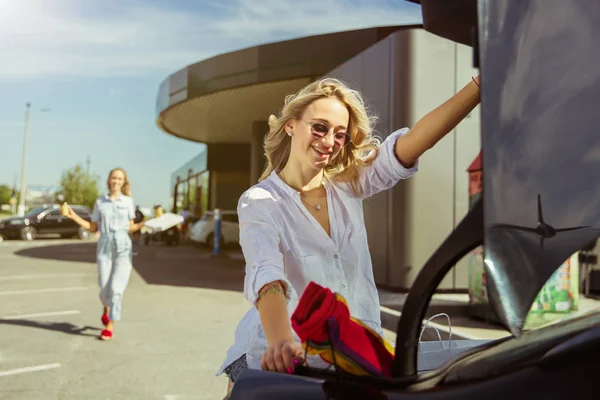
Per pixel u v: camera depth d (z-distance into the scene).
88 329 6.79
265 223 1.65
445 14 1.24
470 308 7.04
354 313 1.76
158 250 21.97
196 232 23.44
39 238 29.38
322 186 1.83
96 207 6.33
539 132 0.91
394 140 1.78
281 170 1.91
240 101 20.23
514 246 0.90
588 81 0.89
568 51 0.91
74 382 4.65
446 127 1.66
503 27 0.94
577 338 0.99
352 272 1.78
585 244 0.86
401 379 1.19
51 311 8.00
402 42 9.63
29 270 13.49
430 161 9.55
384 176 1.80
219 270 14.20
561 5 0.92
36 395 4.31
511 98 0.93
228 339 6.32
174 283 11.34
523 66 0.93
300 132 1.79
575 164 0.89
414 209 9.48
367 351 1.27
